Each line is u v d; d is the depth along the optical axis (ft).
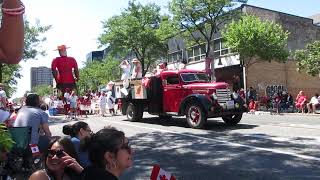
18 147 13.71
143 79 65.51
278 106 95.76
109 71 210.18
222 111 55.36
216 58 135.23
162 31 129.49
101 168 9.59
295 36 140.56
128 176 29.40
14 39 7.00
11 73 117.39
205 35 120.26
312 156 34.17
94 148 9.63
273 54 109.70
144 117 75.25
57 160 13.03
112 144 9.55
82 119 78.74
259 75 128.77
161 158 35.83
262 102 108.27
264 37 108.68
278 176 27.91
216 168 31.19
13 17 6.94
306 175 27.89
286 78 133.80
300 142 41.29
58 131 56.90
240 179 27.55
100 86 217.15
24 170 13.55
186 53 153.48
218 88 55.57
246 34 108.68
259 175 28.43
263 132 49.96
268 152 36.55
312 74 111.86
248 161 33.22
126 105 70.49
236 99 56.90
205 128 55.72
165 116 69.26
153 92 63.52
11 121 24.50
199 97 55.01
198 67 144.66
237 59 123.44
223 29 128.06
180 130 54.13
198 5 112.68
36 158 14.55
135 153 38.68
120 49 142.51
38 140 23.94
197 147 40.65
